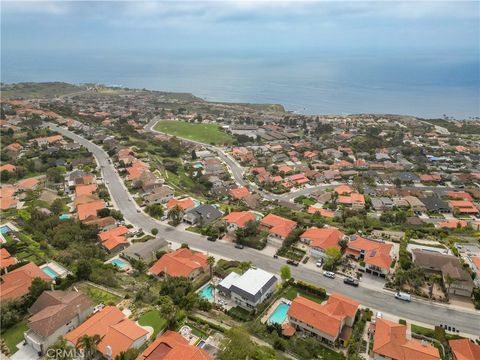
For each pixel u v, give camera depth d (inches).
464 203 6373.0
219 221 5398.6
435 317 3376.0
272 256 4480.8
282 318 3361.2
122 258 4443.9
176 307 3223.4
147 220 5570.9
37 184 6761.8
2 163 7554.1
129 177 7190.0
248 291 3486.7
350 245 4448.8
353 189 7298.2
